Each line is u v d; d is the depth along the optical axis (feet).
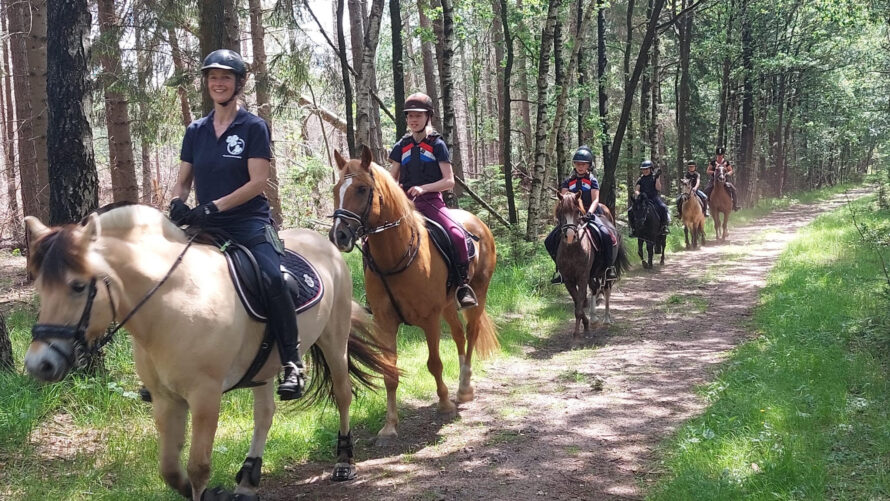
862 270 40.86
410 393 24.43
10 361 21.67
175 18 46.24
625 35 103.76
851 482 15.56
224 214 14.51
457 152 65.62
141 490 15.67
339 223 18.15
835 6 76.33
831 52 108.27
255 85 50.21
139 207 12.93
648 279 49.78
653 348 30.96
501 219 56.95
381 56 129.70
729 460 17.12
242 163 14.30
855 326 28.25
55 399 19.92
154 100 50.78
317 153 68.13
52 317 10.88
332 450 19.27
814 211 103.09
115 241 12.12
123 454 17.33
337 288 17.26
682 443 18.58
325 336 17.24
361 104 42.86
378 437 20.22
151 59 47.93
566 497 16.29
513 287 41.81
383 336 20.43
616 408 22.82
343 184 18.62
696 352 29.76
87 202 22.45
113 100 49.16
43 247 11.23
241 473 15.37
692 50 102.22
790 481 15.53
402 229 19.90
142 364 12.96
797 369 23.82
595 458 18.69
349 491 16.72
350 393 17.85
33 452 17.35
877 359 24.21
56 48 21.81
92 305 11.30
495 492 16.60
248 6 65.10
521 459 18.69
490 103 108.58
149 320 12.38
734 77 106.01
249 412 21.21
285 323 14.21
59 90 21.91
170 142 58.75
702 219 64.95
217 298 13.04
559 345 32.63
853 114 139.13
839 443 17.62
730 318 35.96
